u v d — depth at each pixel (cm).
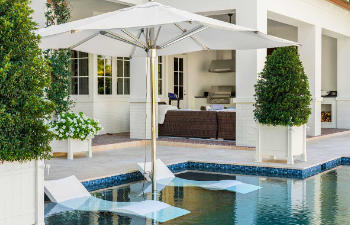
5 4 324
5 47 325
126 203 510
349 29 1399
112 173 642
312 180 652
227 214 457
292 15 1067
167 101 1416
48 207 489
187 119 1084
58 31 502
